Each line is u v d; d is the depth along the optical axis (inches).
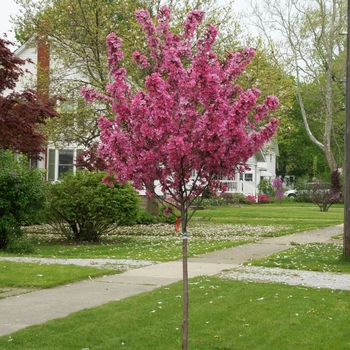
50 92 845.8
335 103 1604.3
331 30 1211.2
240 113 188.7
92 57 873.5
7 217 539.8
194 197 204.1
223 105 191.0
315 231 778.8
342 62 1307.8
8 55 501.7
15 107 516.1
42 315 267.4
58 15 878.4
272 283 359.9
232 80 217.5
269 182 2000.5
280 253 512.1
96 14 858.8
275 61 1007.0
